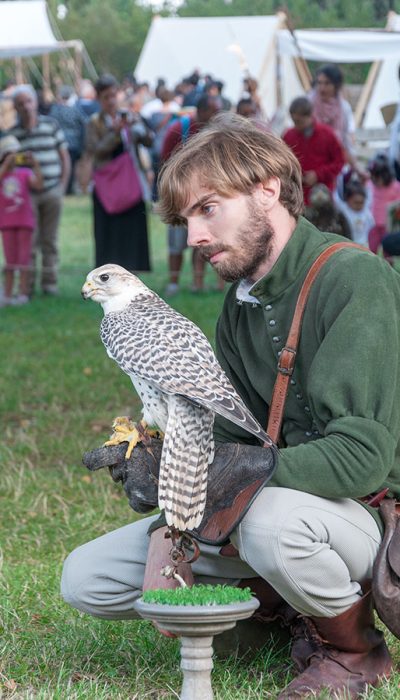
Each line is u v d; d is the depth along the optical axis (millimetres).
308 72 18672
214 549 3400
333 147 10430
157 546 3307
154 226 19516
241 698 3162
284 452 3139
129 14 61031
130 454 3186
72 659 3607
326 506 3148
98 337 10281
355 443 3094
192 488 2996
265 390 3486
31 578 4441
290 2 39250
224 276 3344
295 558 3084
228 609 2793
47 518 5488
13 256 12219
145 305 3277
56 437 6984
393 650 3721
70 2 60344
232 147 3211
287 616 3510
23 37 20734
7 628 3902
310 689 3180
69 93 27203
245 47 20344
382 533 3260
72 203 22812
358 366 3125
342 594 3152
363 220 11211
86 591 3496
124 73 56031
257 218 3254
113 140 11547
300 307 3312
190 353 3074
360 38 15258
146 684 3416
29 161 12078
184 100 21312
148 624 3898
